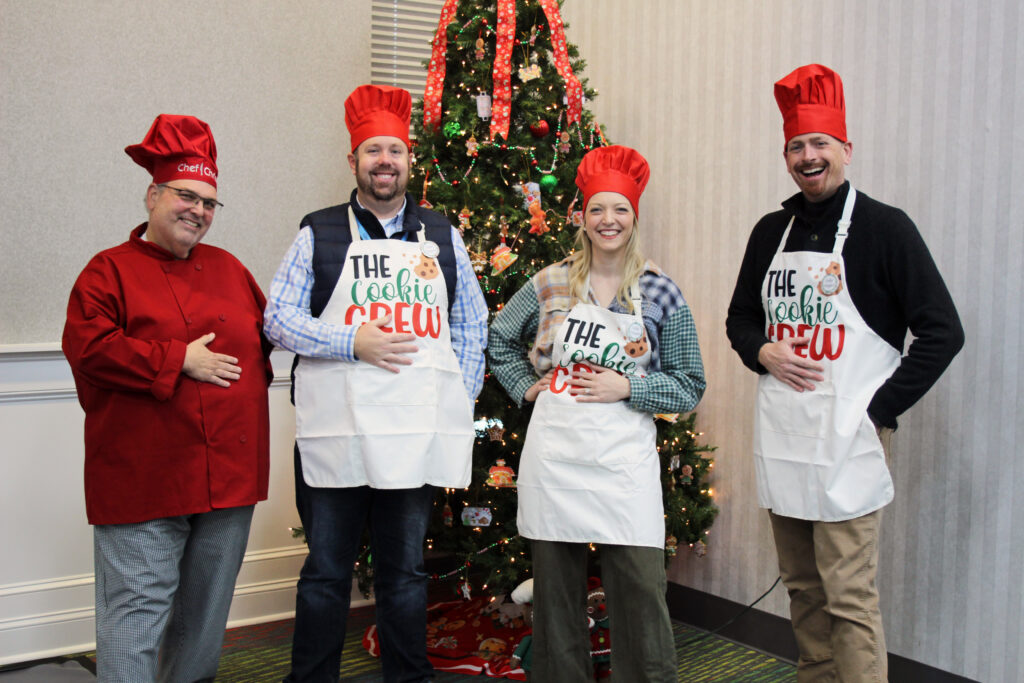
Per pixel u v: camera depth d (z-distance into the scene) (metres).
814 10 2.97
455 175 2.93
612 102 3.81
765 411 2.34
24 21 3.00
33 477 2.95
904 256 2.12
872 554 2.18
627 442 2.26
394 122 2.29
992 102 2.49
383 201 2.30
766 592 3.13
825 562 2.19
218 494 2.10
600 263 2.37
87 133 3.10
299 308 2.27
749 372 3.21
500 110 2.88
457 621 3.24
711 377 3.35
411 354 2.23
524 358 2.53
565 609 2.30
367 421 2.18
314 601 2.24
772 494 2.30
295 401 2.32
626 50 3.74
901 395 2.12
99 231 3.13
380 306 2.23
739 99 3.23
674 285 2.38
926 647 2.65
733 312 2.54
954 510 2.58
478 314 2.46
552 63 3.10
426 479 2.22
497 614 3.21
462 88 3.02
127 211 3.17
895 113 2.74
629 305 2.32
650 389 2.26
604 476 2.23
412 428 2.20
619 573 2.23
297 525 3.42
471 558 2.89
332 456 2.20
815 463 2.20
